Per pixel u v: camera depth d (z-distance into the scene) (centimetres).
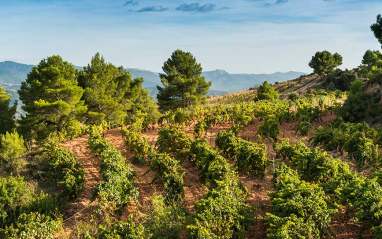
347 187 1022
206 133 2431
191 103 4231
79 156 1978
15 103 3416
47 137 2583
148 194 1367
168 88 4116
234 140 1686
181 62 4231
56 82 2697
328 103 3322
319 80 8100
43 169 1680
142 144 1778
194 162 1667
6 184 1241
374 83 2812
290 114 2569
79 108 2808
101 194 1136
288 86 8275
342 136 1697
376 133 1706
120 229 896
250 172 1505
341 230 971
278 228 802
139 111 3734
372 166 1398
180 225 985
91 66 3375
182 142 1752
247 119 2542
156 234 950
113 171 1314
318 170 1242
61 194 1325
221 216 902
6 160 1738
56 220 1146
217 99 7475
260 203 1205
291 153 1559
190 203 1259
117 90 3506
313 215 870
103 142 1856
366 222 899
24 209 1196
